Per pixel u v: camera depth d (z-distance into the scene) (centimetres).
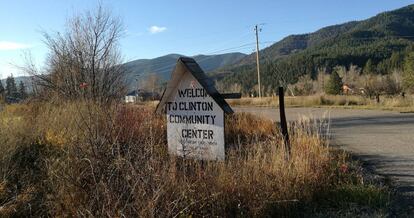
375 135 1355
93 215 442
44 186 568
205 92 607
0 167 589
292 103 3853
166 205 441
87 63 1383
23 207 515
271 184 543
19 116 860
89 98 1010
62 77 1322
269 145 741
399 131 1451
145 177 472
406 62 4722
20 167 640
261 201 505
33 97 1335
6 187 557
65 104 948
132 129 664
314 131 1031
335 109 2997
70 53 1393
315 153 723
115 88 1398
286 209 519
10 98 1373
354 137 1315
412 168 808
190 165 573
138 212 427
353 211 535
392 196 611
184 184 494
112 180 481
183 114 628
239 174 543
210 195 488
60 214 483
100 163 507
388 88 4675
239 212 490
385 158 927
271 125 1181
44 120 804
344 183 638
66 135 724
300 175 582
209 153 609
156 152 606
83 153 555
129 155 505
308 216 521
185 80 623
